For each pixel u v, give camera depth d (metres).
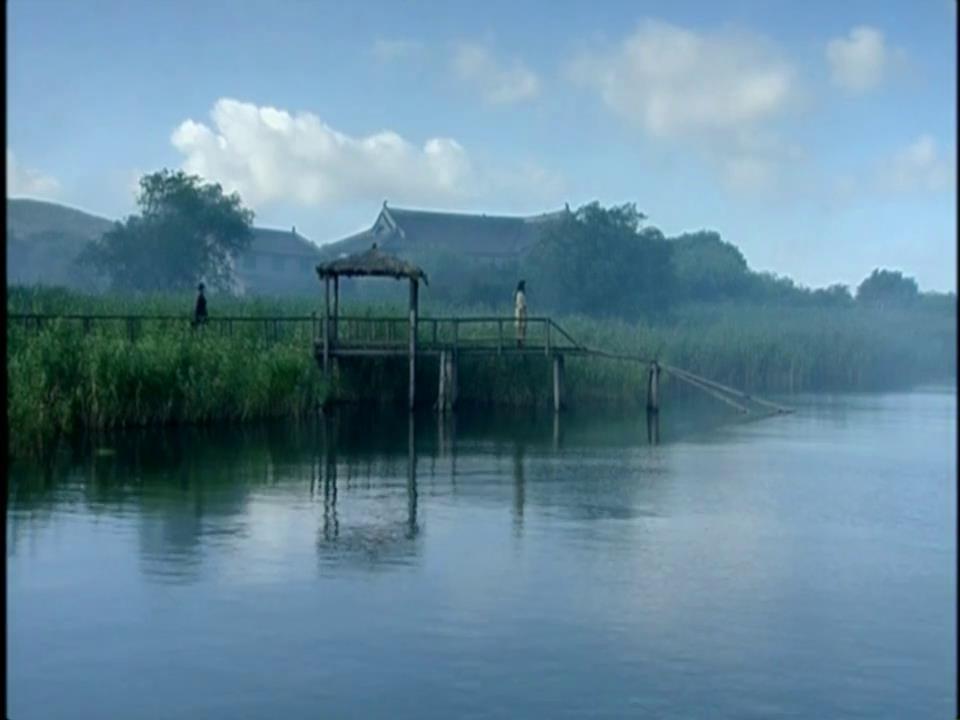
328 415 32.94
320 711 9.95
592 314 59.38
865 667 11.15
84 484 20.30
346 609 12.83
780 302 65.38
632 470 23.55
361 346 34.31
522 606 13.06
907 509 19.30
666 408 37.88
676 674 10.92
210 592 13.45
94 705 10.04
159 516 17.66
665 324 51.25
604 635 12.02
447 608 12.91
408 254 72.94
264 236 96.81
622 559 15.37
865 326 47.41
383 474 22.50
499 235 94.12
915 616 12.86
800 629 12.32
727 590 13.88
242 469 22.53
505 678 10.77
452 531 17.02
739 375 43.72
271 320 34.88
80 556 15.03
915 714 9.95
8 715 9.77
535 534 16.91
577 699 10.26
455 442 27.92
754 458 25.50
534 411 36.12
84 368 26.62
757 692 10.49
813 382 45.06
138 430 27.34
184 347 29.28
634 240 62.41
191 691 10.38
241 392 29.80
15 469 21.67
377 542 16.17
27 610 12.66
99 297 41.16
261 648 11.51
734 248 78.44
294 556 15.25
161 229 65.19
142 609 12.74
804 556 15.71
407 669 10.95
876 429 31.53
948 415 35.03
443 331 37.38
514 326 40.84
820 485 21.75
